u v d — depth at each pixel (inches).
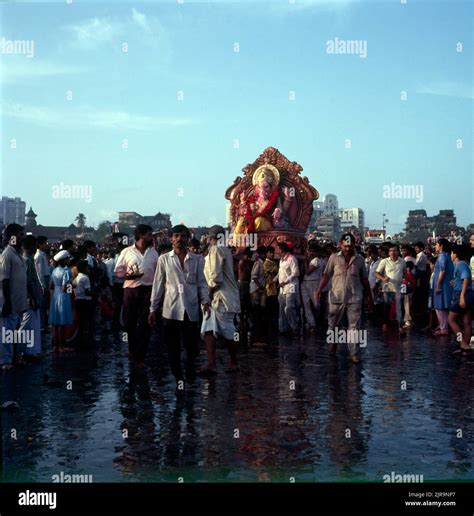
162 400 354.9
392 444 276.8
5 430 297.3
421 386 392.5
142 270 465.7
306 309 686.5
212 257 436.8
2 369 446.3
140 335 457.4
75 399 356.8
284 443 277.3
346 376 424.5
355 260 495.2
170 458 259.0
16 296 450.6
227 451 267.0
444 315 650.2
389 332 687.1
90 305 570.9
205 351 545.0
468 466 251.0
